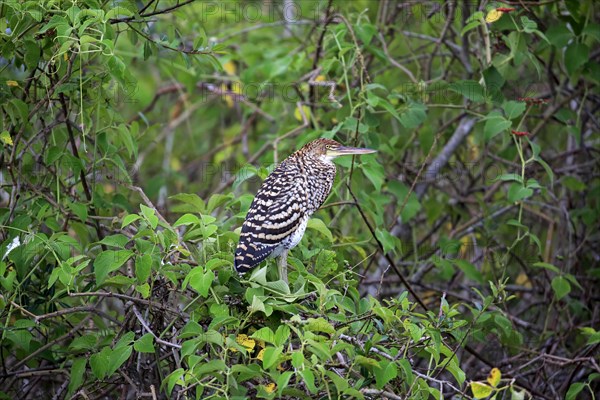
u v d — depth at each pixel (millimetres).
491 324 12281
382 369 8555
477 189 15570
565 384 12203
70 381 9711
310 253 10625
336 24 14531
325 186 11172
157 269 9109
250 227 10195
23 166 11594
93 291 9898
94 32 10547
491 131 12297
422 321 9359
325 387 8570
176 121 18016
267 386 8516
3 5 10766
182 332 8797
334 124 14148
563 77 15047
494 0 13195
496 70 12781
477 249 15414
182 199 10578
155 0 11938
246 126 17531
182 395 9078
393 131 15531
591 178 15391
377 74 15438
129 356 9414
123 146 12234
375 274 14531
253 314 9406
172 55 13195
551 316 14133
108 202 11797
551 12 14266
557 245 14961
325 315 9109
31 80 11039
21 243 10133
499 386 11836
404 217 13023
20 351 11070
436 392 8766
